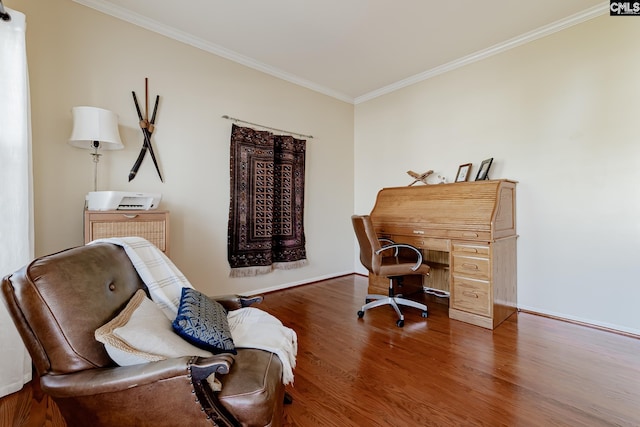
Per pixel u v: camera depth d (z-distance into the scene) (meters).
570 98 2.56
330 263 4.16
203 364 0.85
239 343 1.23
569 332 2.34
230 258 3.08
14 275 0.88
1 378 1.54
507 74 2.93
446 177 3.41
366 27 2.65
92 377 0.84
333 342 2.18
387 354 2.00
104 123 2.06
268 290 3.45
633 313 2.28
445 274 3.37
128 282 1.26
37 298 0.86
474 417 1.39
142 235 2.12
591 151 2.46
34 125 2.04
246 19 2.54
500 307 2.53
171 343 0.98
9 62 1.62
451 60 3.27
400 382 1.67
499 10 2.41
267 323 1.42
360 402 1.51
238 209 3.12
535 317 2.68
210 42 2.89
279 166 3.52
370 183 4.27
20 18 1.66
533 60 2.76
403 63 3.34
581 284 2.52
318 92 3.98
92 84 2.29
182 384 0.85
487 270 2.43
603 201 2.41
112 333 0.90
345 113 4.34
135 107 2.50
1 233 1.58
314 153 3.95
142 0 2.29
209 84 2.96
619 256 2.34
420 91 3.66
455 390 1.60
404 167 3.85
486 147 3.08
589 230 2.48
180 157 2.77
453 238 2.65
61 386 0.83
